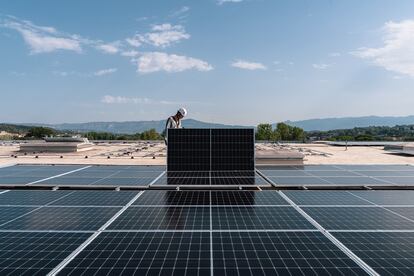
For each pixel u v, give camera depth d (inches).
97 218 250.1
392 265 171.2
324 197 315.3
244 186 355.9
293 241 203.5
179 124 515.5
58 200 305.9
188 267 168.1
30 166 541.0
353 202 295.9
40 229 225.6
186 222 239.6
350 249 191.8
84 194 331.3
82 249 191.8
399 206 281.4
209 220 243.9
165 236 211.9
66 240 206.1
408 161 1425.9
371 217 250.8
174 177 413.1
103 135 4778.5
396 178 407.2
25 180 394.3
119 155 1850.4
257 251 188.4
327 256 181.8
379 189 353.4
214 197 316.2
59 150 1972.2
